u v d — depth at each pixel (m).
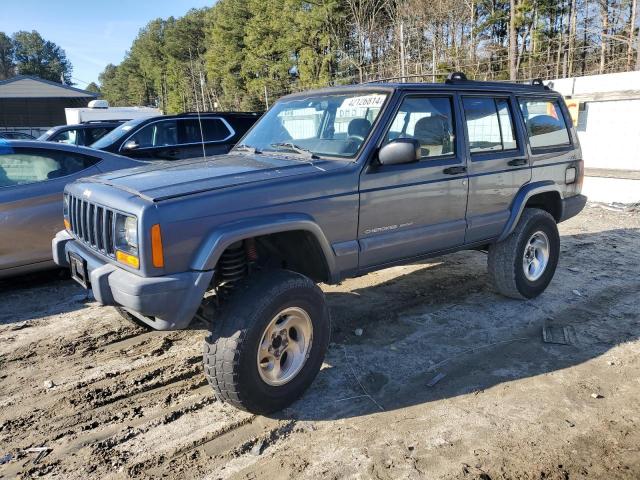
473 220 4.44
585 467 2.83
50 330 4.68
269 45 45.84
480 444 3.03
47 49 133.00
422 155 4.04
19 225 5.28
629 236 7.73
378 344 4.31
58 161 5.71
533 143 5.02
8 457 2.96
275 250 3.65
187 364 4.04
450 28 31.80
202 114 9.61
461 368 3.92
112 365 4.03
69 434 3.17
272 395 3.21
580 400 3.47
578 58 29.09
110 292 3.05
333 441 3.07
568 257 6.73
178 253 2.91
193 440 3.10
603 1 27.33
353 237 3.65
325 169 3.53
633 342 4.30
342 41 39.84
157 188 3.08
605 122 10.15
